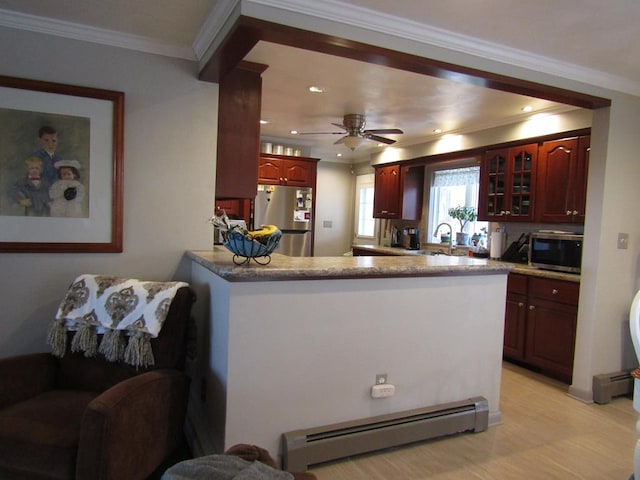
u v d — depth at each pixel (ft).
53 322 7.35
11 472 5.33
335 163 24.57
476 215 16.55
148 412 6.02
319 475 7.08
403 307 8.00
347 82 11.07
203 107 9.18
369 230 23.85
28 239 8.01
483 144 15.51
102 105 8.33
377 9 7.00
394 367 7.99
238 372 6.69
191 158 9.13
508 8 6.88
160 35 8.27
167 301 7.06
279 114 14.71
